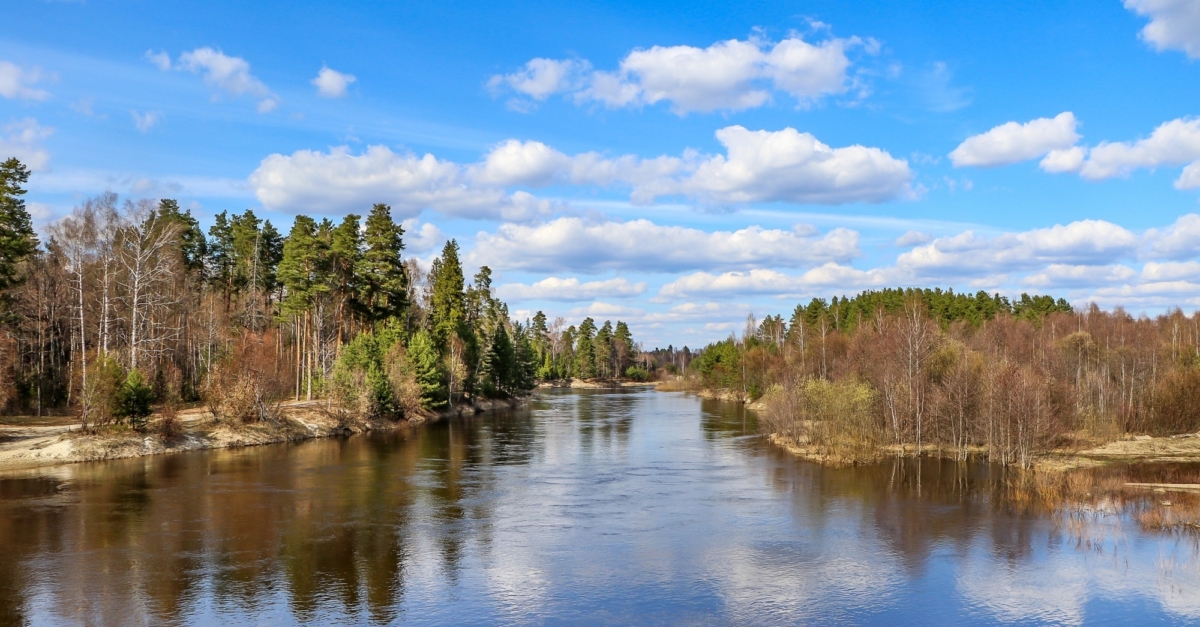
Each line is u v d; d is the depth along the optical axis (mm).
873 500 35906
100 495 35781
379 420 71500
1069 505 34375
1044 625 20188
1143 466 47125
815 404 56219
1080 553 26516
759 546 27547
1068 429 56375
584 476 43156
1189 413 60750
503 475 43281
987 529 29984
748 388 118812
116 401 49375
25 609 20578
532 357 138500
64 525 29891
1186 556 26125
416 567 24750
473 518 31906
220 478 41094
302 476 42188
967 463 48406
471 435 66125
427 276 113188
